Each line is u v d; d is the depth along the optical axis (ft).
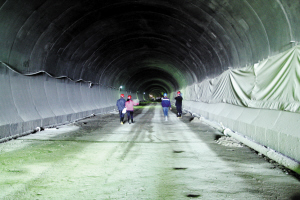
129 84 120.26
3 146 21.68
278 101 18.67
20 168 15.24
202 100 51.39
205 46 40.40
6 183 12.67
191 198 10.75
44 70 34.99
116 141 24.26
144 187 12.10
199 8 29.19
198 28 35.58
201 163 16.38
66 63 41.57
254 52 24.58
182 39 45.55
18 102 28.55
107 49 52.11
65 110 41.16
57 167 15.46
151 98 303.27
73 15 31.07
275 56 19.61
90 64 52.70
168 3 31.94
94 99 61.05
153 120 45.24
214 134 28.63
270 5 18.01
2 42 24.76
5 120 25.00
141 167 15.49
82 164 16.15
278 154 16.34
